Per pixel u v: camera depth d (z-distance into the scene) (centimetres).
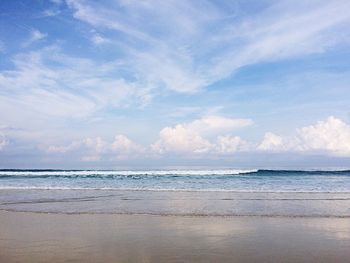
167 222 1127
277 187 2702
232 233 961
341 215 1266
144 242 860
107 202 1678
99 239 894
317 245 828
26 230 1010
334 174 4722
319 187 2686
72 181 3622
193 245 830
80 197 1927
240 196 1936
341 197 1870
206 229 1015
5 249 798
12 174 5075
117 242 861
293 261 705
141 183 3238
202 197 1891
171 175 4453
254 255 746
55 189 2541
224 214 1291
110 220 1169
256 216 1239
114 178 4072
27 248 805
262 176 4266
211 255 747
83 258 725
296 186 2780
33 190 2447
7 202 1700
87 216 1253
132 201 1716
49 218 1215
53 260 712
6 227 1055
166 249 794
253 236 923
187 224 1091
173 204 1588
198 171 5116
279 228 1027
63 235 941
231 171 5009
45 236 930
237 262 699
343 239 888
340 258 723
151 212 1352
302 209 1417
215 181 3425
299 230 998
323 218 1197
